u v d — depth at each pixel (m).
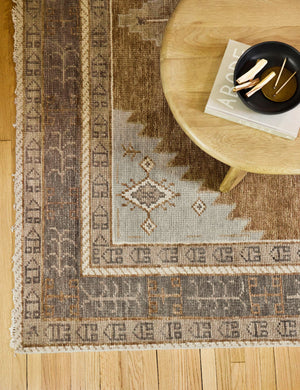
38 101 1.34
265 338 1.24
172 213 1.29
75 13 1.37
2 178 1.32
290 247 1.28
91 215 1.29
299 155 0.90
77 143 1.32
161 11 1.37
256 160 0.90
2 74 1.36
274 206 1.29
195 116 0.92
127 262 1.27
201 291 1.26
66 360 1.24
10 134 1.34
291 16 0.97
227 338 1.24
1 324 1.25
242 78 0.85
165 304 1.25
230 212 1.29
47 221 1.29
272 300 1.25
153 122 1.33
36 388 1.23
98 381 1.23
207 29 0.96
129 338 1.24
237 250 1.28
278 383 1.23
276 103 0.90
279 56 0.92
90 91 1.34
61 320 1.25
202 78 0.93
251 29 0.96
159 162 1.32
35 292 1.26
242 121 0.90
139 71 1.35
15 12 1.37
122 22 1.37
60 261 1.27
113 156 1.32
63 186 1.31
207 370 1.24
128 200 1.30
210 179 1.31
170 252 1.28
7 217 1.30
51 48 1.36
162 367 1.24
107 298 1.26
